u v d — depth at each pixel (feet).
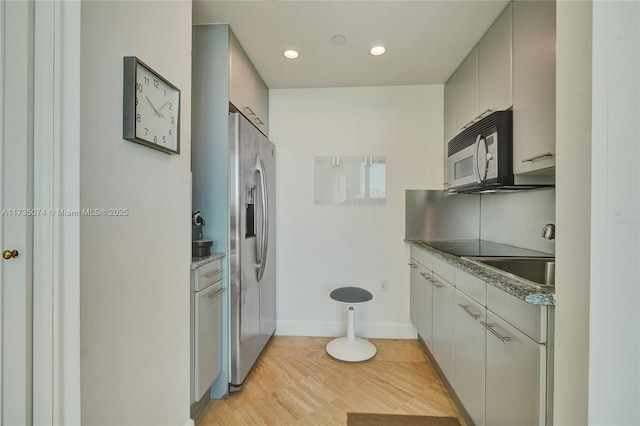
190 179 4.80
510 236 7.52
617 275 2.53
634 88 2.47
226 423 5.40
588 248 2.60
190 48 4.80
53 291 2.73
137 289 3.60
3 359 2.74
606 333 2.54
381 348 8.45
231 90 6.35
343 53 7.29
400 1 5.49
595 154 2.55
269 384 6.63
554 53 4.37
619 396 2.54
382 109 9.25
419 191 9.18
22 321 2.72
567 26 2.83
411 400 6.07
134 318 3.55
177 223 4.46
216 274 5.82
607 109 2.52
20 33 2.67
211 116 6.18
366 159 9.25
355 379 6.84
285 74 8.40
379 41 6.79
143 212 3.69
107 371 3.15
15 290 2.72
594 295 2.56
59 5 2.71
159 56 3.99
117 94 3.24
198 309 5.18
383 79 8.75
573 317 2.76
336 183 9.34
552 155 4.39
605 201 2.54
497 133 5.50
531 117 4.88
